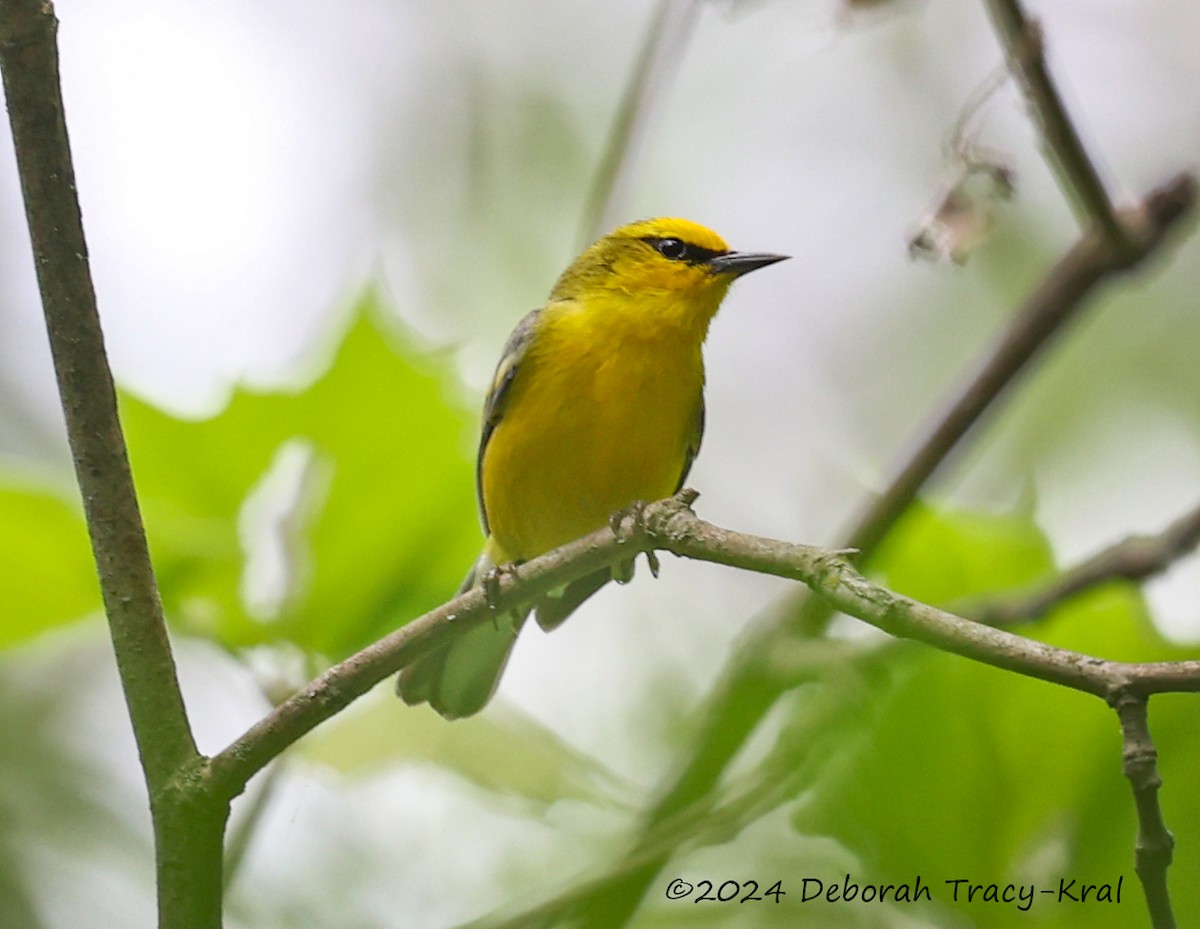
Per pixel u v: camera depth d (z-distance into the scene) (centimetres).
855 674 847
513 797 909
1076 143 955
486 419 1230
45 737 1469
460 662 1077
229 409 932
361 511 941
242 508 934
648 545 750
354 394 946
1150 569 923
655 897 988
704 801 836
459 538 949
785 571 637
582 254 1171
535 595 828
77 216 678
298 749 902
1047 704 805
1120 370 1683
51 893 1351
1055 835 809
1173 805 800
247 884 1141
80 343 681
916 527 1000
